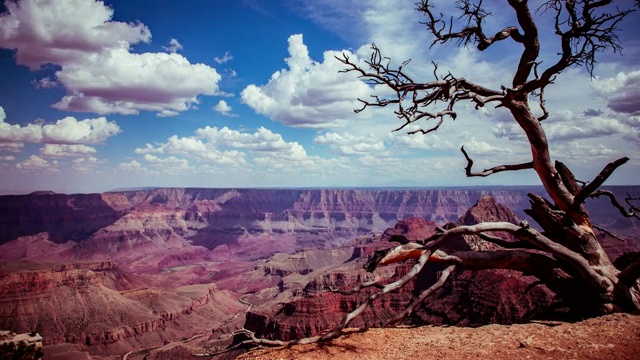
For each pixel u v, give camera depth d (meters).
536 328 17.59
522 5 21.30
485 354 14.95
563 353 14.41
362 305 18.05
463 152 21.64
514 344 15.81
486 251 21.55
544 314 21.92
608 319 17.77
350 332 18.62
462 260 20.72
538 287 68.25
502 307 66.81
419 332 18.44
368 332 18.61
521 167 23.36
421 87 20.55
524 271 22.50
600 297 19.80
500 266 21.75
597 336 15.73
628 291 19.91
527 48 22.08
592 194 22.67
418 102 20.81
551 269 21.41
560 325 17.86
